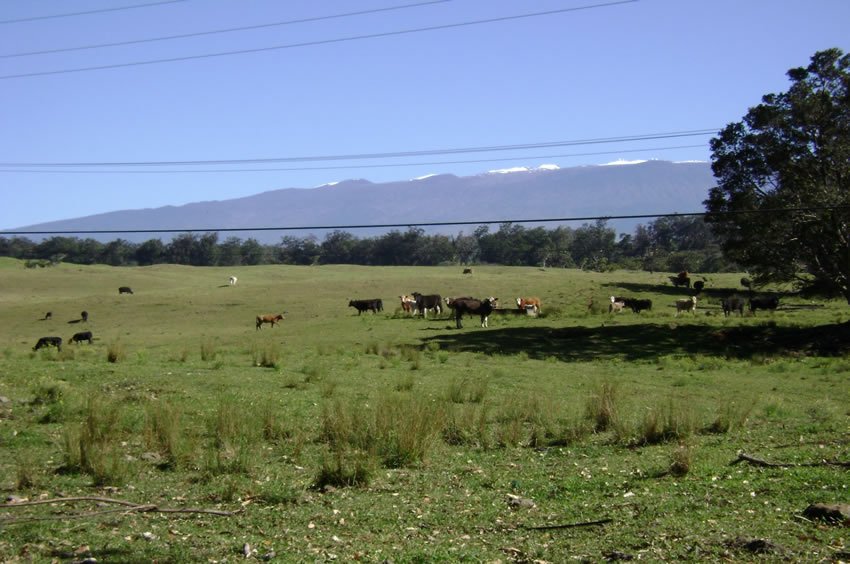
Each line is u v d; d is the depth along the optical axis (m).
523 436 14.27
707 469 11.09
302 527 8.85
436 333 39.88
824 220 38.25
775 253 41.03
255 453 12.15
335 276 91.88
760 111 39.72
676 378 24.84
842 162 38.22
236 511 9.47
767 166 39.78
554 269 107.06
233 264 163.62
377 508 9.60
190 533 8.62
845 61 39.38
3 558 7.66
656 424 14.05
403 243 158.62
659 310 53.03
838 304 58.00
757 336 37.31
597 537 8.22
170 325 52.00
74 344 39.91
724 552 7.44
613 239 159.75
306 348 34.09
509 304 57.88
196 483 10.77
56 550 7.93
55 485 10.51
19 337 49.50
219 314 56.03
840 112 37.78
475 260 160.00
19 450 12.39
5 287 82.50
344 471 10.90
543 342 36.44
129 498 10.02
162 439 12.45
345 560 7.62
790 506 9.01
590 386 21.58
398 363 26.67
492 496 10.14
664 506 9.23
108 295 68.69
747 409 16.22
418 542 8.26
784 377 25.45
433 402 15.86
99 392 17.00
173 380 19.52
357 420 13.17
